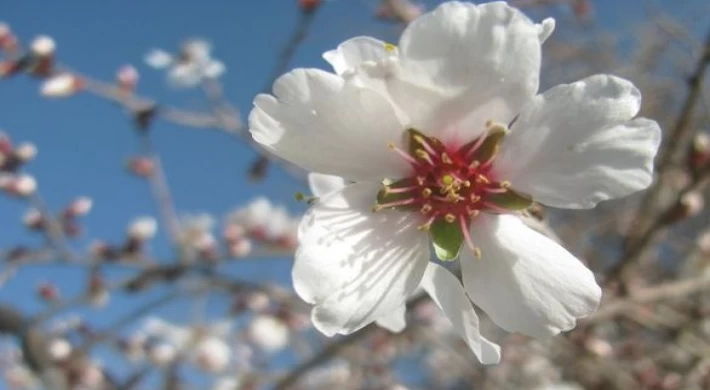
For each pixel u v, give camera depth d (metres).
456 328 0.09
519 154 0.09
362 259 0.09
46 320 0.23
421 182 0.09
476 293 0.09
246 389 0.28
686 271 0.28
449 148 0.09
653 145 0.09
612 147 0.09
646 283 0.28
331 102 0.09
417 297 0.17
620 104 0.09
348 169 0.09
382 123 0.09
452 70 0.09
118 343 0.28
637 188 0.09
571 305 0.09
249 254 0.23
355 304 0.09
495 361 0.09
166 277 0.23
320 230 0.09
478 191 0.10
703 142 0.17
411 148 0.09
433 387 0.39
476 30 0.09
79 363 0.24
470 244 0.09
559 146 0.09
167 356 0.29
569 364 0.27
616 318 0.23
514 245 0.09
